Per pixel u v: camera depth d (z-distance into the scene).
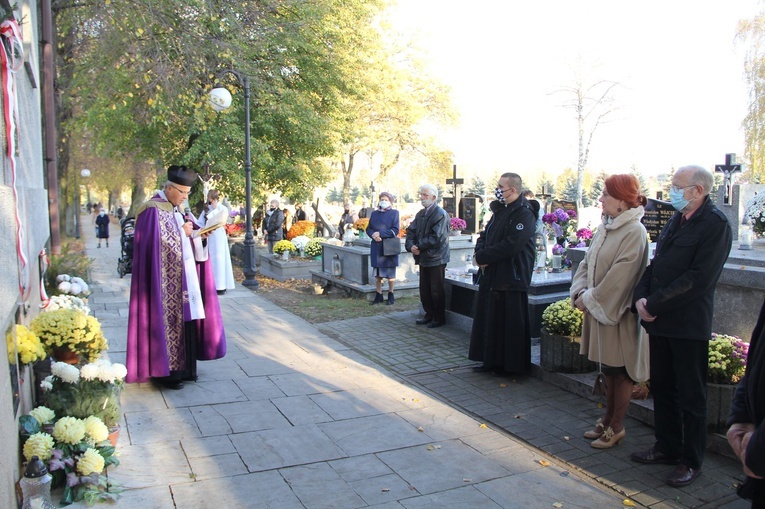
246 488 3.65
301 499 3.54
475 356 6.02
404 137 31.53
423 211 8.02
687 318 3.64
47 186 8.91
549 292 7.02
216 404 5.09
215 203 10.97
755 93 24.20
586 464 4.03
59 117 12.40
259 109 15.45
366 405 5.12
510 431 4.58
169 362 5.34
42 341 4.25
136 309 5.23
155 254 5.21
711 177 3.62
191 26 12.30
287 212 20.62
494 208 5.86
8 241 3.00
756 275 4.77
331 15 17.56
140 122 14.89
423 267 7.99
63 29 12.03
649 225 9.12
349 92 18.72
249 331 7.86
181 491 3.60
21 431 3.46
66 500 3.38
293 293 11.26
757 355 2.08
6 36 3.21
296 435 4.46
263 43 14.66
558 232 9.27
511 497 3.61
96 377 3.95
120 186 42.53
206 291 5.75
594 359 4.21
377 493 3.62
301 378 5.85
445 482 3.78
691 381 3.69
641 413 4.75
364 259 10.47
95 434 3.66
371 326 8.13
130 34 11.25
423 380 5.83
